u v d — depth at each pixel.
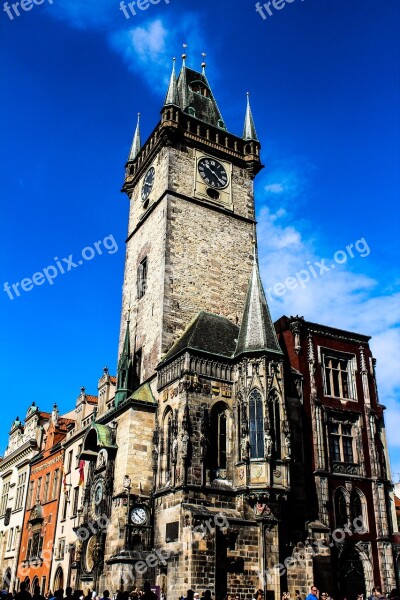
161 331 49.16
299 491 42.12
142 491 41.97
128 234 63.81
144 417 44.62
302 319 49.12
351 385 49.69
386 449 49.22
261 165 62.53
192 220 55.69
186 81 66.56
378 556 43.97
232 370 44.19
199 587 34.72
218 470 40.72
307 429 45.31
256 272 48.31
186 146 58.81
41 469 72.12
